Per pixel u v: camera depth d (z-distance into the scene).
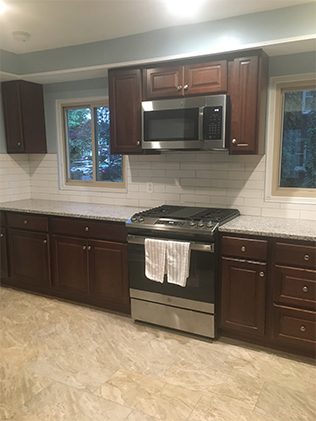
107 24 2.80
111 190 3.79
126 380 2.27
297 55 2.74
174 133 2.91
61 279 3.46
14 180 4.14
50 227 3.44
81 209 3.50
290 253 2.40
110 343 2.71
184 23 2.76
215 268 2.63
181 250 2.63
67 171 4.12
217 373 2.33
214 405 2.04
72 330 2.91
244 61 2.64
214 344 2.69
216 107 2.71
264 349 2.62
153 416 1.95
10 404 2.05
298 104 2.89
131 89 3.11
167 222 2.73
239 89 2.68
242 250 2.56
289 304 2.46
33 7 2.49
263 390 2.16
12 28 2.90
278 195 3.00
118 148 3.26
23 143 3.86
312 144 2.90
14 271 3.76
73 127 4.04
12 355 2.55
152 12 2.57
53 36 3.08
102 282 3.21
